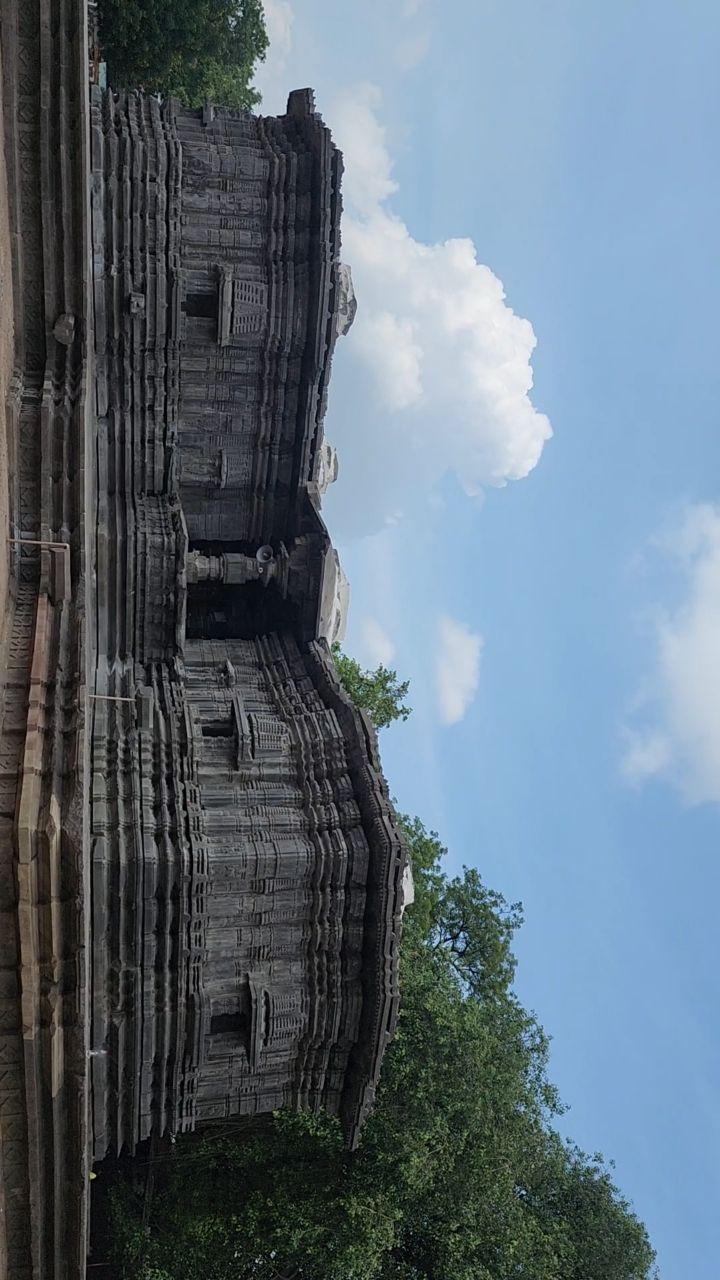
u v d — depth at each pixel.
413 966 27.95
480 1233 25.31
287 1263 23.52
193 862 18.62
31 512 16.52
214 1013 19.42
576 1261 28.20
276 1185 23.66
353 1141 20.97
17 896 11.84
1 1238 12.88
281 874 19.75
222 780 21.06
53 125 16.03
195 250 24.52
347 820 20.69
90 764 17.06
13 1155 13.05
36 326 17.23
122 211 23.20
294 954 20.23
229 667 24.02
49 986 12.48
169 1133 20.16
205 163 24.36
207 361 25.06
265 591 27.19
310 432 26.20
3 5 14.88
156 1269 21.58
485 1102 24.64
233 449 26.08
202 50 36.78
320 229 24.86
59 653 15.03
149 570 23.28
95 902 17.61
